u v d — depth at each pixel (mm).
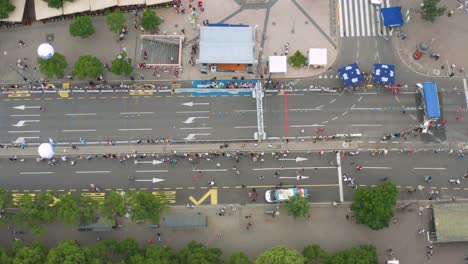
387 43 137000
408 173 128875
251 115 133750
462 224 122375
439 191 127500
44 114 135500
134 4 138250
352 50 136875
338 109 133250
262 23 139500
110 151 132500
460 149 129500
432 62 135250
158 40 138750
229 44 133250
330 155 130500
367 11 139375
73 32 133500
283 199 125312
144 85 135875
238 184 129625
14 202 130250
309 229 126500
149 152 132125
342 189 128500
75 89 136500
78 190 130625
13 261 115125
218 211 128125
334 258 115062
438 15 133125
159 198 122250
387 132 131375
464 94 132750
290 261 110375
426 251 124375
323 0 140375
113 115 135000
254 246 126000
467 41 136375
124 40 139375
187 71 137000
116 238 127062
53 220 123375
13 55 139500
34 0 140125
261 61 136750
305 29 138625
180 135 133125
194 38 138875
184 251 117375
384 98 133375
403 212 126375
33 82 137250
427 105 128125
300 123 132875
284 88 134750
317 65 134500
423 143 130250
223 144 132125
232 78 136250
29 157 132625
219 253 118625
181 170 131000
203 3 141000
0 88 137125
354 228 126188
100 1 138375
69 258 113688
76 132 134125
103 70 137125
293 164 130250
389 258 124188
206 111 134500
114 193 120562
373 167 129375
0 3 134125
